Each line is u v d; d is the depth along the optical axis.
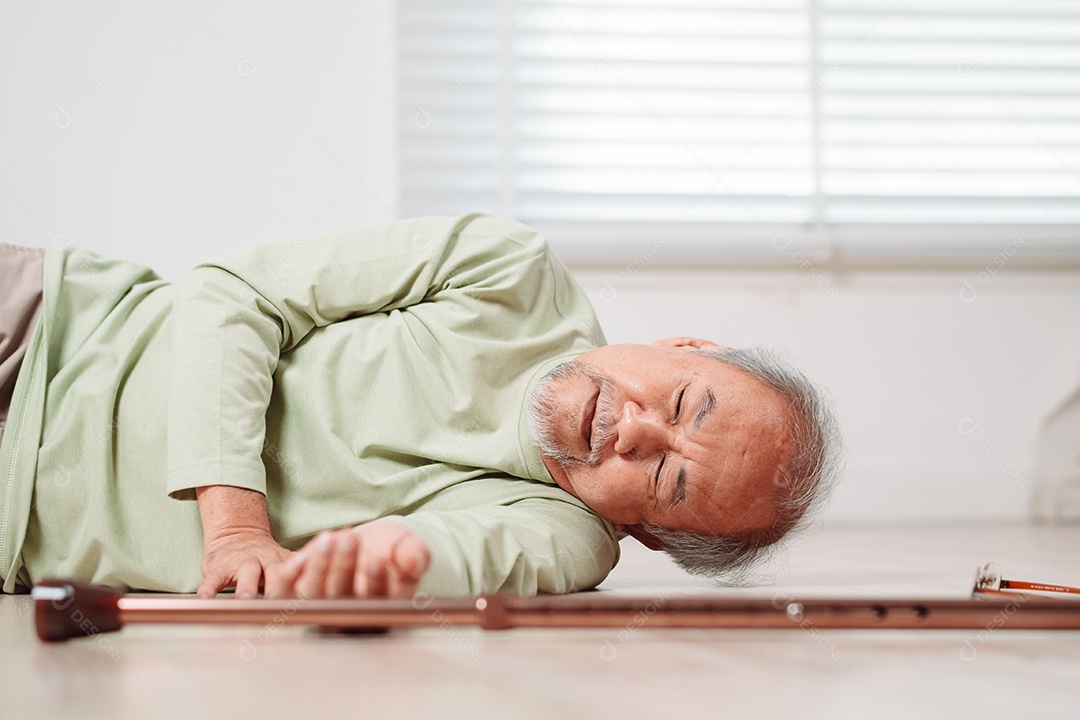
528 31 3.28
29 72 2.93
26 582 1.43
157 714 0.68
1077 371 3.51
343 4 3.08
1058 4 3.54
